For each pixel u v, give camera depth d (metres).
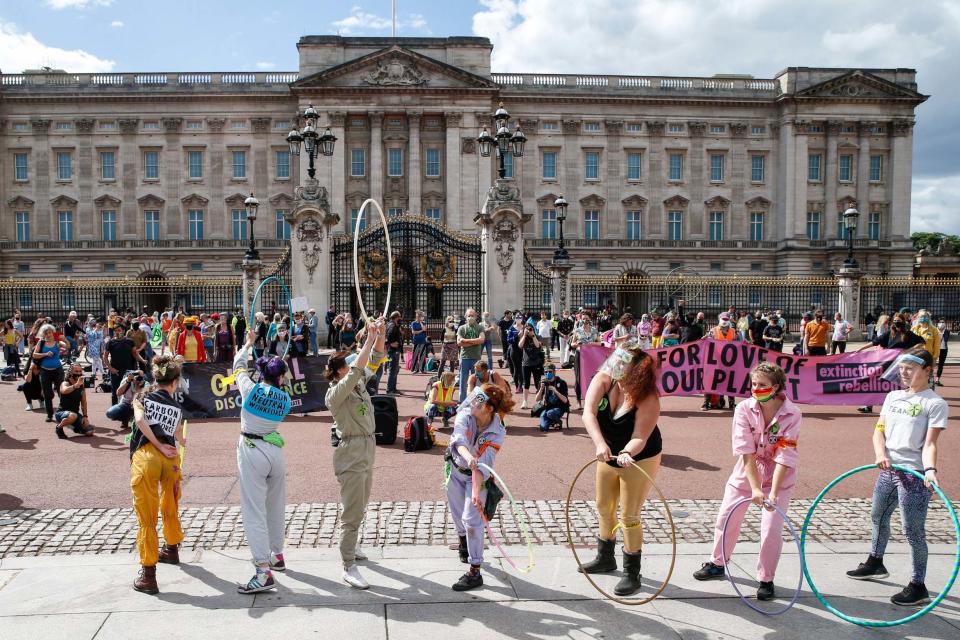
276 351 20.72
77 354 28.08
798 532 8.20
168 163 65.81
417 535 8.06
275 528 6.93
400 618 5.98
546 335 25.77
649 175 68.44
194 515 8.77
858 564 7.23
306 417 15.56
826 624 5.96
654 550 7.60
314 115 29.77
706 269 68.62
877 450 6.69
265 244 65.44
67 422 13.21
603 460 6.17
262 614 6.04
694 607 6.24
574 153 67.81
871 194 69.00
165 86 65.19
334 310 28.64
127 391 13.49
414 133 64.62
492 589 6.57
